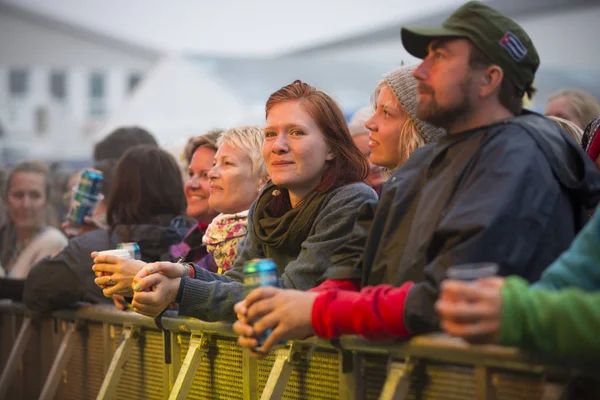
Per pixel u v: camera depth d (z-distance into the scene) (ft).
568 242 15.16
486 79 15.58
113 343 25.88
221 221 24.25
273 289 15.93
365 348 16.56
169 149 37.27
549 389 13.37
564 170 15.33
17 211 39.81
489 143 15.31
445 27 15.76
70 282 27.17
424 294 14.52
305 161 20.25
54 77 110.63
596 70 61.46
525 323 12.34
